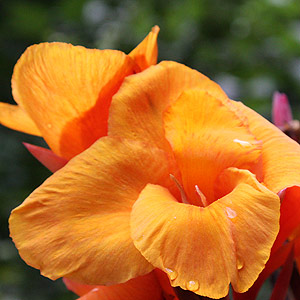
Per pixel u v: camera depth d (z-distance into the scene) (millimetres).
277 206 440
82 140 489
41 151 498
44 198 447
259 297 918
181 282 431
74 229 443
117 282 438
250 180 448
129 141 460
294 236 473
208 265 433
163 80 475
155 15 1257
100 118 485
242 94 1108
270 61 1188
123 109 467
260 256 434
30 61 472
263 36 1214
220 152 465
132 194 455
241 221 438
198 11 1222
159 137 469
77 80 474
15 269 1026
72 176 450
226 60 1212
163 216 441
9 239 1079
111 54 469
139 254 441
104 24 1287
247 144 462
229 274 431
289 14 1207
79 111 483
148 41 481
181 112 469
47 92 478
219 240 436
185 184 470
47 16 1343
